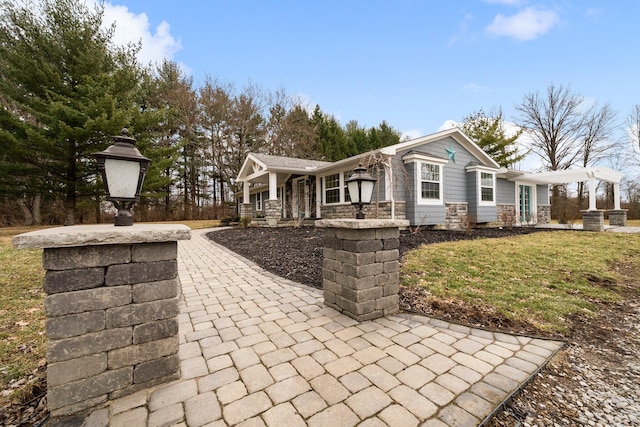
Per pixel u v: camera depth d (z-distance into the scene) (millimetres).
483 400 1637
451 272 4363
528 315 2938
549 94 19344
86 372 1596
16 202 15867
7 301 3297
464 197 11492
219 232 11570
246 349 2270
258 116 21797
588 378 1918
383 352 2201
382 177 9430
